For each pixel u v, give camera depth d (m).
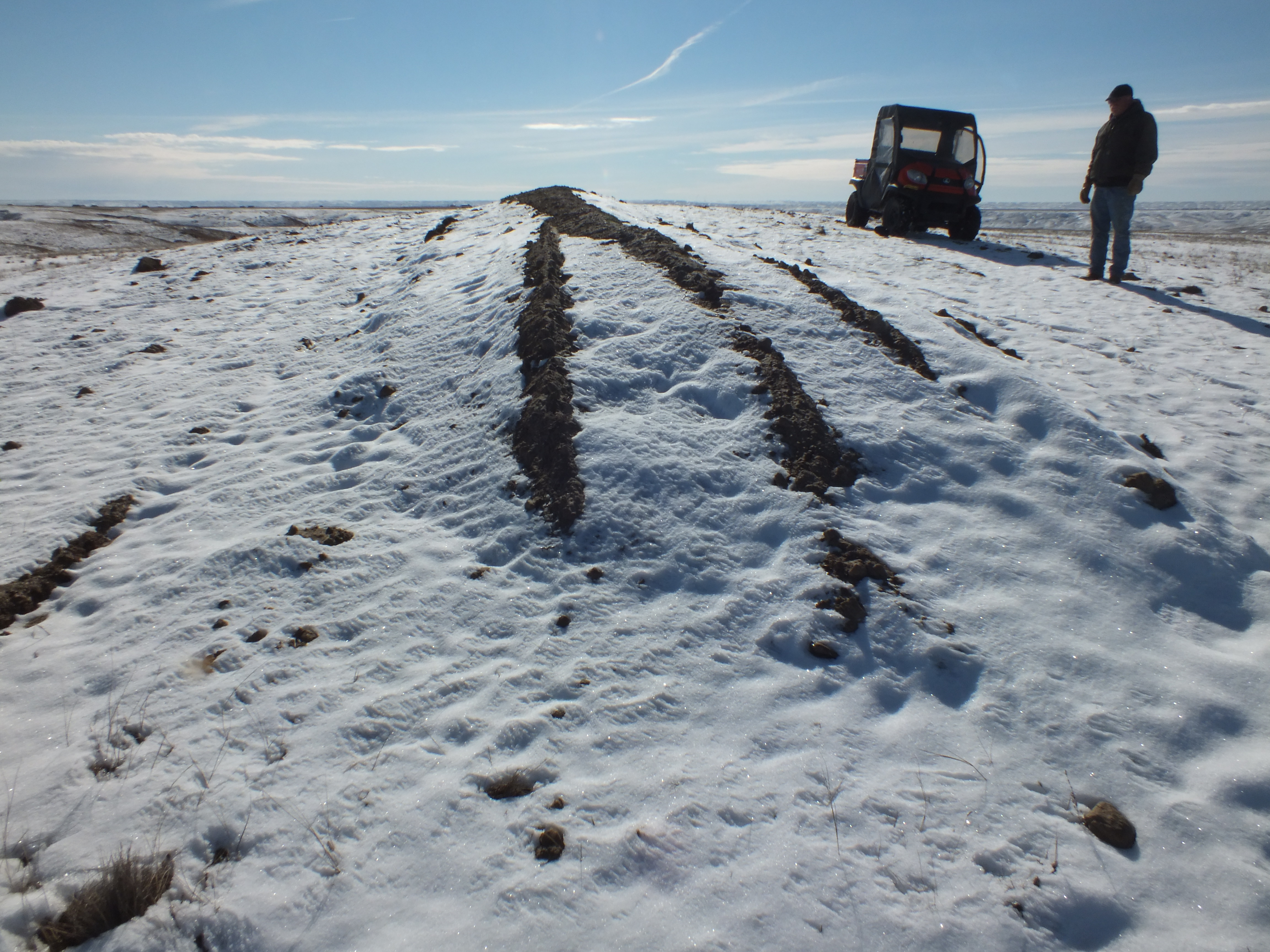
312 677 3.41
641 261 7.55
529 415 5.07
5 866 2.52
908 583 3.67
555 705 3.09
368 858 2.48
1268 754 2.72
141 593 4.25
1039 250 13.77
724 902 2.25
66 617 4.14
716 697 3.08
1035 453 4.63
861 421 4.86
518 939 2.17
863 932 2.16
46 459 6.42
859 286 7.36
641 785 2.68
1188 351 7.17
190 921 2.30
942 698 3.08
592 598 3.72
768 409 4.95
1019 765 2.75
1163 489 4.18
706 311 6.20
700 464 4.54
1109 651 3.25
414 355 7.26
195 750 3.02
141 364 8.86
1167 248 15.77
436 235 14.19
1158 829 2.49
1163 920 2.20
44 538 4.98
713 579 3.76
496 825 2.57
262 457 5.97
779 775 2.70
